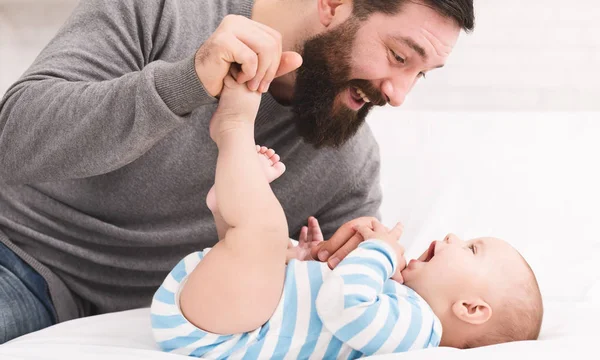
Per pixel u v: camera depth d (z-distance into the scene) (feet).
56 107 3.68
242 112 3.39
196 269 3.35
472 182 6.20
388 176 6.43
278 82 4.46
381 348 3.43
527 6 8.13
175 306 3.40
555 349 3.28
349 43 4.07
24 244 4.60
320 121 4.35
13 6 8.68
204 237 4.78
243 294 3.28
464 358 3.17
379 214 5.57
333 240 4.01
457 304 3.79
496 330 3.82
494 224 5.63
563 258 5.00
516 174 6.28
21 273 4.47
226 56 3.19
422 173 6.41
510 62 8.27
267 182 3.40
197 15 4.61
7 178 3.94
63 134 3.62
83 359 3.36
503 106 8.38
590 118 7.06
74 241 4.64
